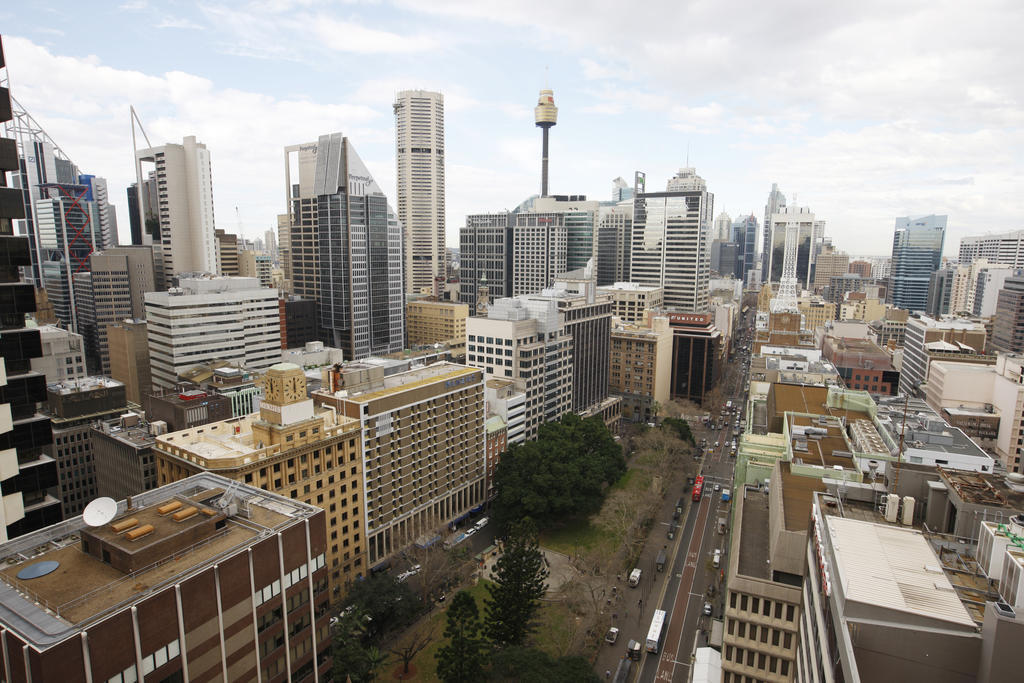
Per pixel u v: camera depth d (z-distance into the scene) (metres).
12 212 86.75
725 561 149.00
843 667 45.50
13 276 89.25
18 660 52.84
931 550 56.25
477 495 184.62
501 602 112.88
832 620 51.91
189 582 62.25
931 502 65.56
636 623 127.44
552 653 114.38
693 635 123.25
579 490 168.88
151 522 70.69
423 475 162.00
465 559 143.62
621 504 164.12
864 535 59.00
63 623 54.91
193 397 178.88
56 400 185.00
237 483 84.62
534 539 117.62
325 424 137.38
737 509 115.50
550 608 130.75
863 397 151.38
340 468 137.00
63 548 68.94
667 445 196.62
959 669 43.44
